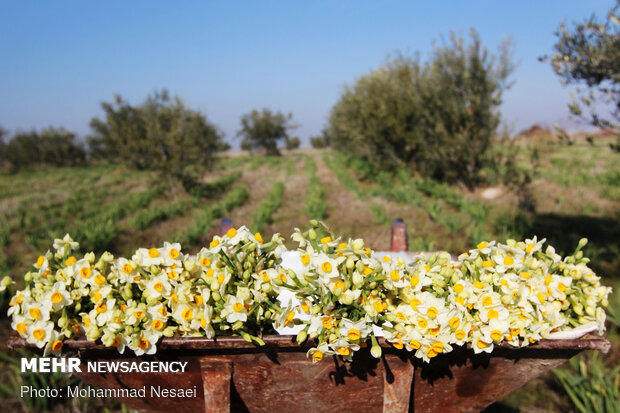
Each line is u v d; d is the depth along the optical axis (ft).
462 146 40.57
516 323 5.63
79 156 107.96
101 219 32.14
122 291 5.90
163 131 46.57
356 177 61.11
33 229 30.60
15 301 5.79
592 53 14.30
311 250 5.74
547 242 22.97
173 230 29.86
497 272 5.91
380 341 5.72
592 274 6.17
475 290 5.66
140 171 78.54
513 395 11.82
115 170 87.25
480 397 6.93
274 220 32.78
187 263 5.79
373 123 50.80
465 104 40.29
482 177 43.75
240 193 43.57
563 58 15.15
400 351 6.02
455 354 6.23
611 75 14.44
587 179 42.47
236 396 6.60
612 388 10.48
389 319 5.45
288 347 5.91
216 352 6.02
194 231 26.71
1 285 6.01
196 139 49.57
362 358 6.16
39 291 5.81
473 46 38.99
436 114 41.75
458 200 34.81
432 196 39.45
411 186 43.24
